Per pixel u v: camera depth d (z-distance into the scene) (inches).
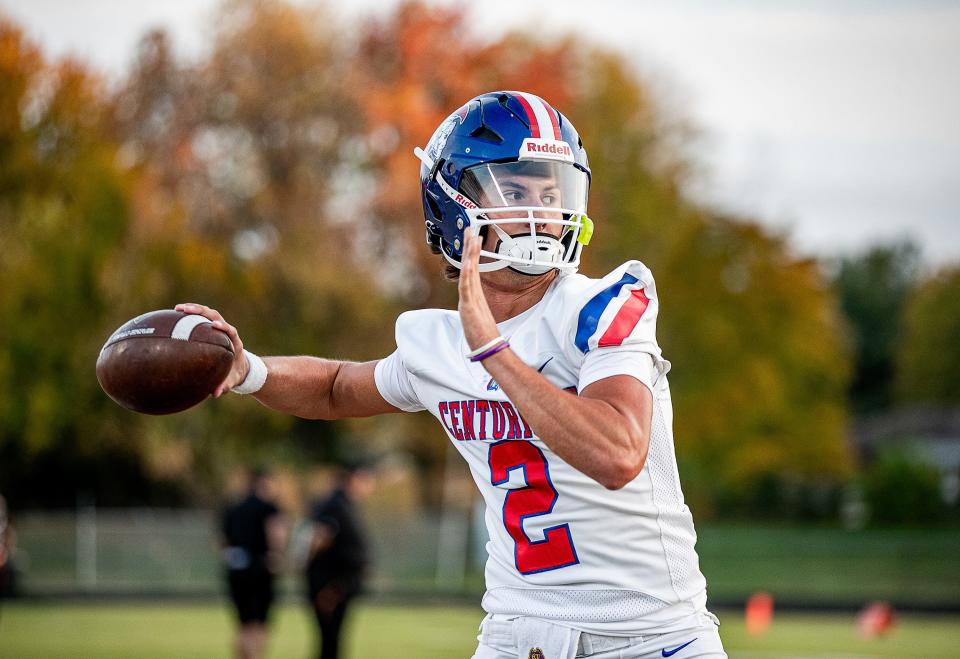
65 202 1088.8
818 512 1577.3
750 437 1508.4
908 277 2797.7
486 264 137.4
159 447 1103.0
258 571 461.7
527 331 135.9
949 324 2482.8
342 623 440.8
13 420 1046.4
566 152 140.2
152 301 1082.7
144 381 139.4
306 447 1237.7
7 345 1042.7
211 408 1123.3
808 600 818.8
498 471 138.7
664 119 1421.0
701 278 1475.1
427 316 149.0
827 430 1579.7
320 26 1237.1
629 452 119.8
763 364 1473.9
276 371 156.5
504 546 141.3
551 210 137.1
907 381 2546.8
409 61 1240.8
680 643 136.3
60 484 1146.7
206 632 600.7
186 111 1184.8
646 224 1386.6
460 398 142.1
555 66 1272.1
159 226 1086.4
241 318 1142.3
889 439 2325.3
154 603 793.6
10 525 823.1
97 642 551.8
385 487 1232.2
